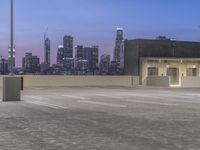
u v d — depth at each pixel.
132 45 58.72
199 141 10.54
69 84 52.56
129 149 9.52
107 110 18.97
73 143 10.38
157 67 57.00
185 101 25.31
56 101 25.09
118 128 12.98
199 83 54.50
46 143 10.42
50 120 15.21
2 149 9.71
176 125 13.62
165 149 9.51
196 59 58.03
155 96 30.88
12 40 25.44
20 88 25.56
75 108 20.09
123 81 55.50
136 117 16.00
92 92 36.97
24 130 12.73
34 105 21.98
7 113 17.75
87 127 13.27
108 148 9.66
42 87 47.75
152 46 58.50
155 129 12.71
